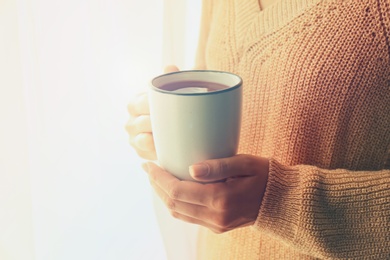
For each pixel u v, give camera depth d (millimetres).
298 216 564
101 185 808
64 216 796
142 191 847
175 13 806
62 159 764
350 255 590
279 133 636
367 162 644
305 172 574
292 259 659
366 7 575
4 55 683
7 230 761
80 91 744
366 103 601
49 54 711
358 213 576
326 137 622
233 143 509
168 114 476
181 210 542
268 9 645
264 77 639
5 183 738
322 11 595
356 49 583
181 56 839
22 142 725
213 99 464
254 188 545
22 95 705
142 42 768
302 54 602
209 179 501
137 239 874
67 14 703
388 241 576
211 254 771
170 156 508
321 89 599
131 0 742
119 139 795
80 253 829
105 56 747
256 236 681
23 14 682
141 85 785
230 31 679
